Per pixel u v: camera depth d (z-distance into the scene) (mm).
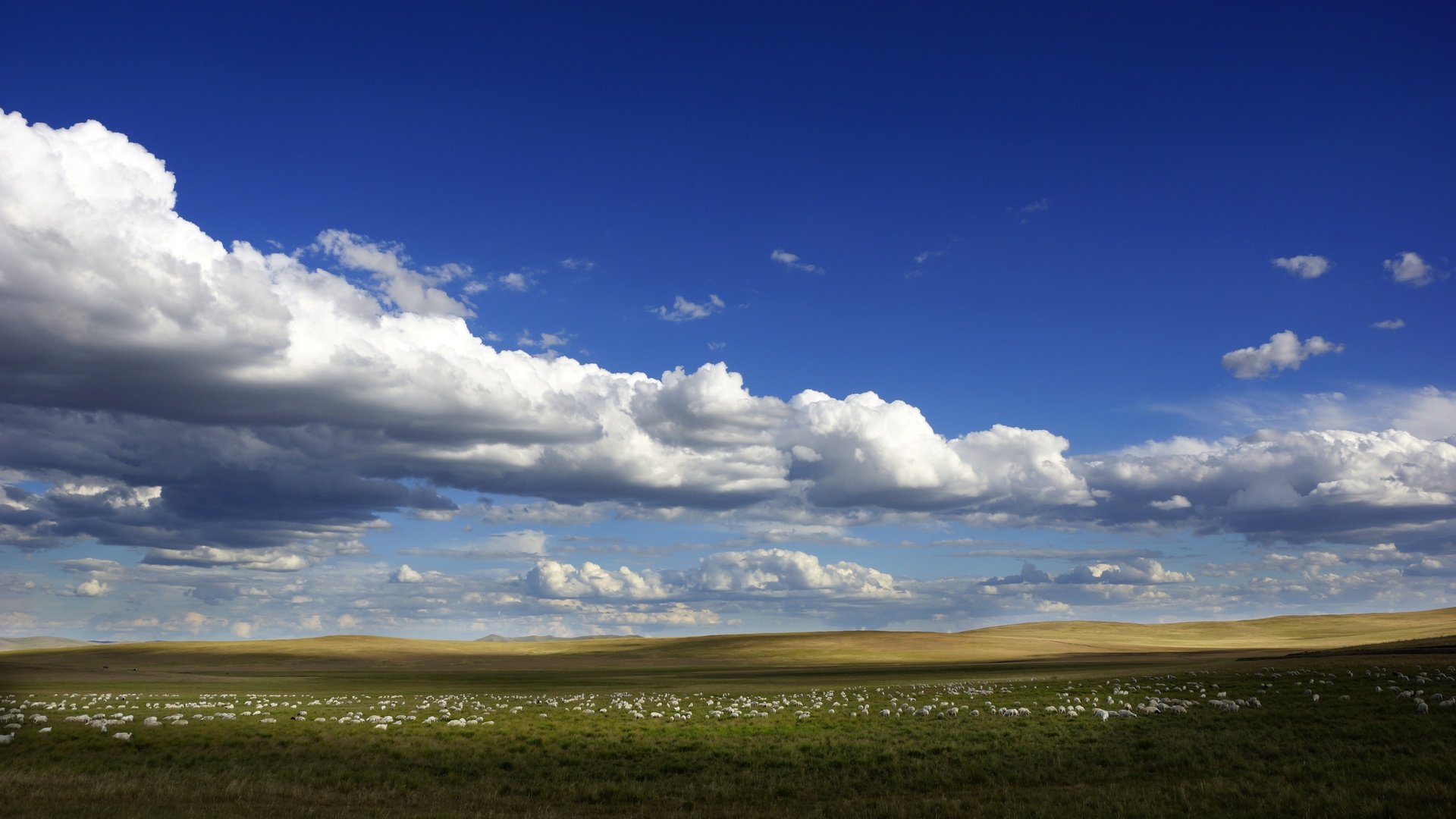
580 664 161375
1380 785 21828
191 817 21578
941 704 47688
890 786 26344
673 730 39125
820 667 136000
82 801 23562
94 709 47938
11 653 179125
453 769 30953
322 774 30219
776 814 22750
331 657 183500
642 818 22875
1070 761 28266
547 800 25891
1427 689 40250
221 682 87000
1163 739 30625
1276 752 27281
